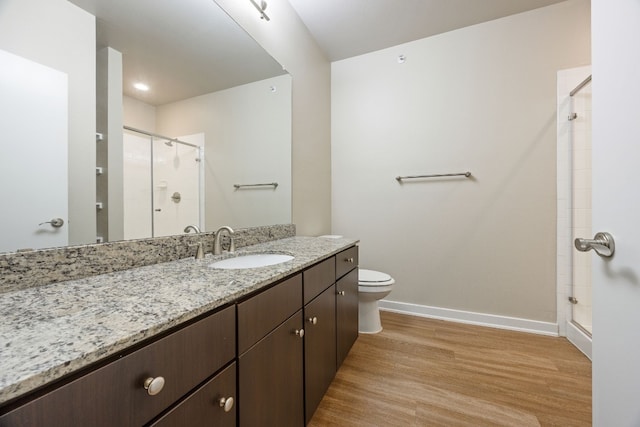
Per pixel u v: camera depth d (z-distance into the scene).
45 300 0.64
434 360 1.71
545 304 2.08
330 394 1.40
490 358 1.73
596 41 0.77
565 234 2.01
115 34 0.98
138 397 0.49
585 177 1.94
